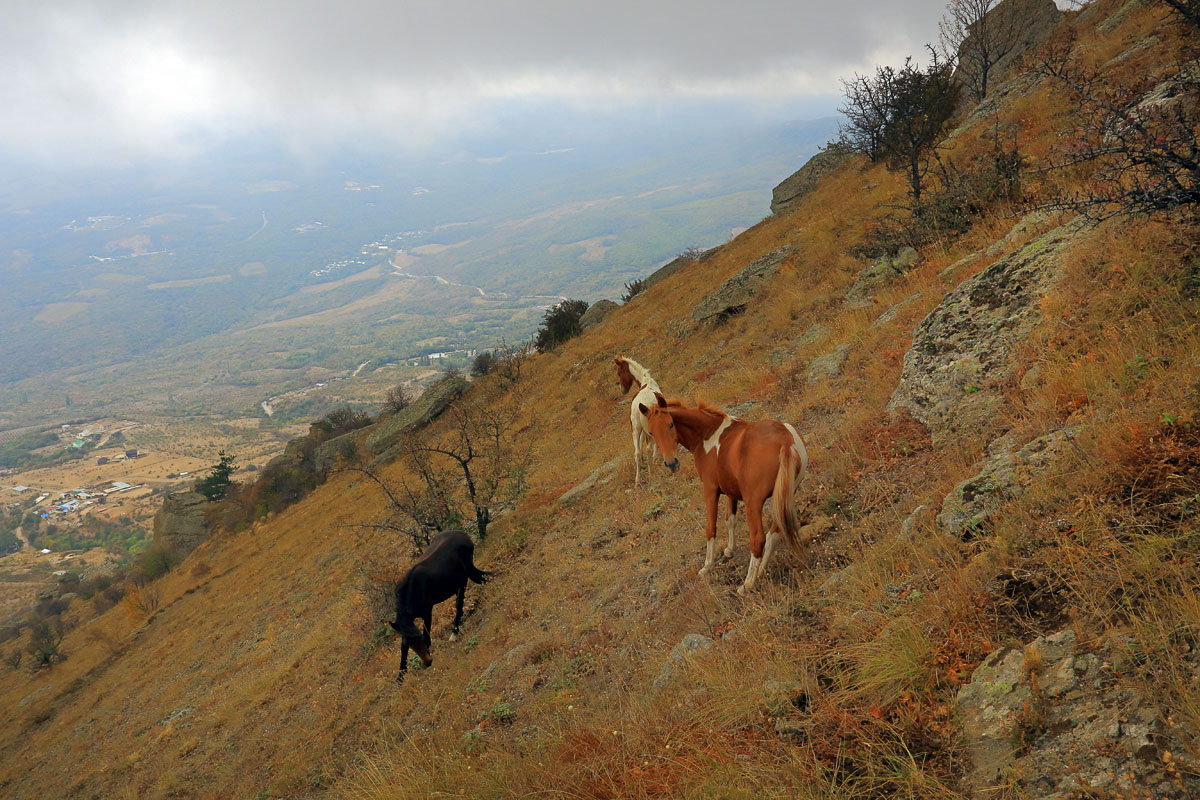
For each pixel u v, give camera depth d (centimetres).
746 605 568
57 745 2052
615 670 639
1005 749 298
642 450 1341
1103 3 2186
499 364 3984
